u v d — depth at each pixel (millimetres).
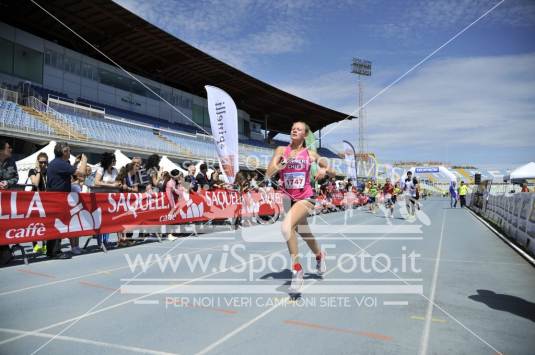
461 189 26922
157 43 27125
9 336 2900
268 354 2578
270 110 46250
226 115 11117
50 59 23125
